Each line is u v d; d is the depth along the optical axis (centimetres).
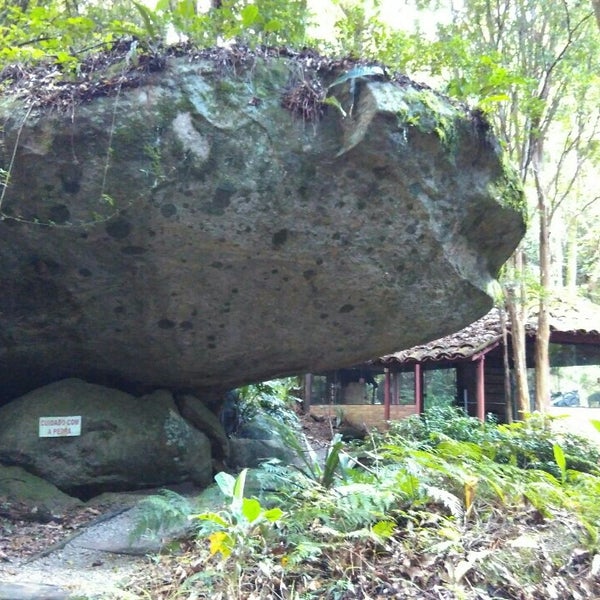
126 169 484
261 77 504
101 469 598
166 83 484
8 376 647
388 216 543
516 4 1023
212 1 569
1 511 541
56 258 536
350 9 657
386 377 1373
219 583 382
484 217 588
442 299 607
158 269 545
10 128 475
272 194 512
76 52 516
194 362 643
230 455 753
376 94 497
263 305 586
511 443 812
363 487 438
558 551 409
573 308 1287
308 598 363
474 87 571
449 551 386
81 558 468
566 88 1026
